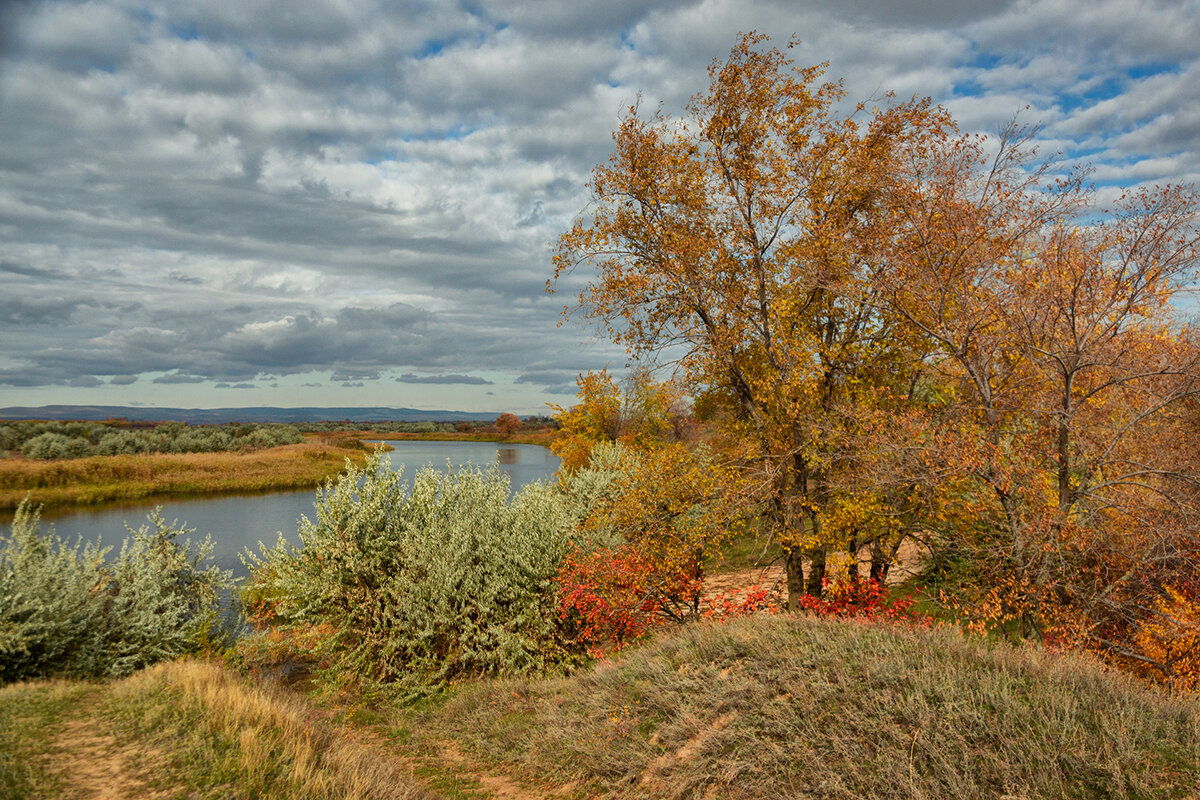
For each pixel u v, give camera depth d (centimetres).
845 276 1202
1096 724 534
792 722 619
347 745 705
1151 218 940
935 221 1091
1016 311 1043
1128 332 1034
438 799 651
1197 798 434
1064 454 1016
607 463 1730
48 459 4953
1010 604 1021
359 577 1205
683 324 1305
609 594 1162
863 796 505
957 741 527
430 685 1128
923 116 1225
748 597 1182
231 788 513
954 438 1028
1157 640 1018
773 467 1269
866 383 1330
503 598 1169
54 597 992
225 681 860
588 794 653
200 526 3091
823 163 1265
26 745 570
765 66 1273
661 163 1282
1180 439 1079
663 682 782
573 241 1339
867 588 1191
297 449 6525
